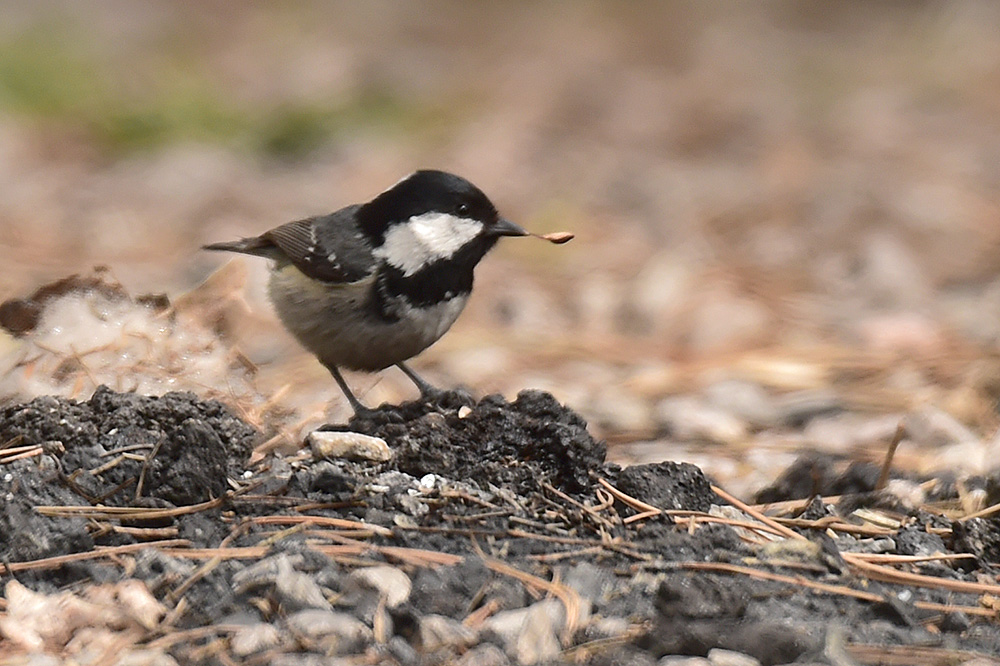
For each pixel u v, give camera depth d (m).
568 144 23.97
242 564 6.44
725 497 7.70
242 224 18.59
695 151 23.62
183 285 14.46
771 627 5.99
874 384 11.88
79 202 19.61
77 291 9.07
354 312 9.12
